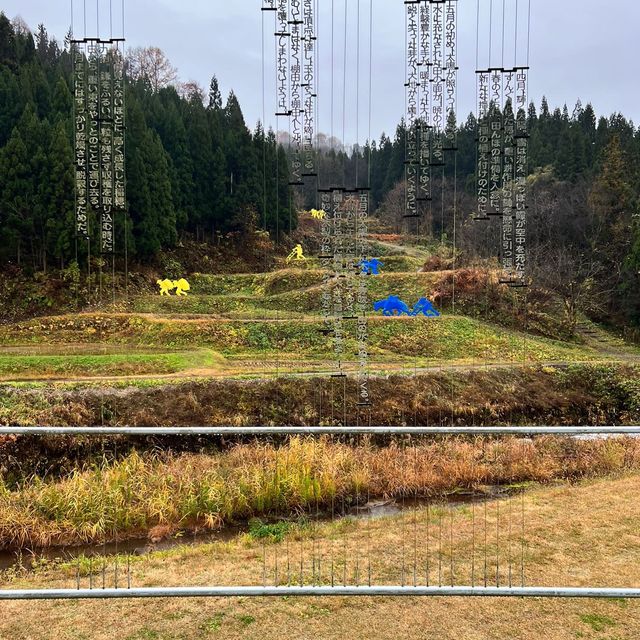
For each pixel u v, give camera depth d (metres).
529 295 32.03
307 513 10.31
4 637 4.26
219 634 4.29
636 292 34.09
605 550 6.36
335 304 30.38
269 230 45.41
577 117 64.94
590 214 41.31
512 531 7.05
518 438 14.22
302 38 13.91
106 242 31.91
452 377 19.56
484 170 24.14
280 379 17.58
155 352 23.14
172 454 13.18
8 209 31.95
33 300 30.58
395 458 12.46
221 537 9.45
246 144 46.41
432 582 5.48
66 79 40.38
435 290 31.50
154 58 61.94
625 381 20.95
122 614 4.58
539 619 4.47
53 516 9.48
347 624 4.41
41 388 15.27
